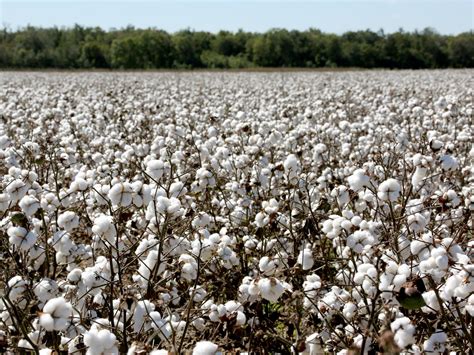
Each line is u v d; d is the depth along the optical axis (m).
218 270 4.12
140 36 76.00
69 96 16.00
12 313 3.22
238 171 6.34
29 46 76.75
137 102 14.20
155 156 6.18
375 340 2.85
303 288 3.44
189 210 4.24
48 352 2.83
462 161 6.65
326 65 77.88
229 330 3.13
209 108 12.46
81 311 3.38
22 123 9.43
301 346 3.16
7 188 3.52
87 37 86.44
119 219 3.52
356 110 12.32
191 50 77.56
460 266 2.91
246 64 78.00
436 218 4.43
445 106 7.99
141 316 3.13
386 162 6.10
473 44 76.94
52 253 4.35
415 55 77.75
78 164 6.70
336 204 5.00
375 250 3.04
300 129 7.55
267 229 4.77
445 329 3.20
